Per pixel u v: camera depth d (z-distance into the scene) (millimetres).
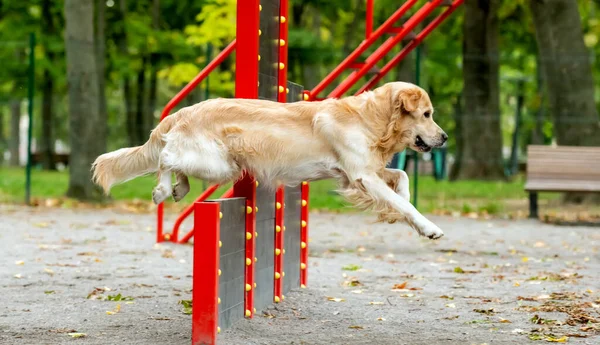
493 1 24562
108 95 36719
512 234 12469
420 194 19422
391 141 6020
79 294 7141
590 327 5934
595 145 16391
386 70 10633
